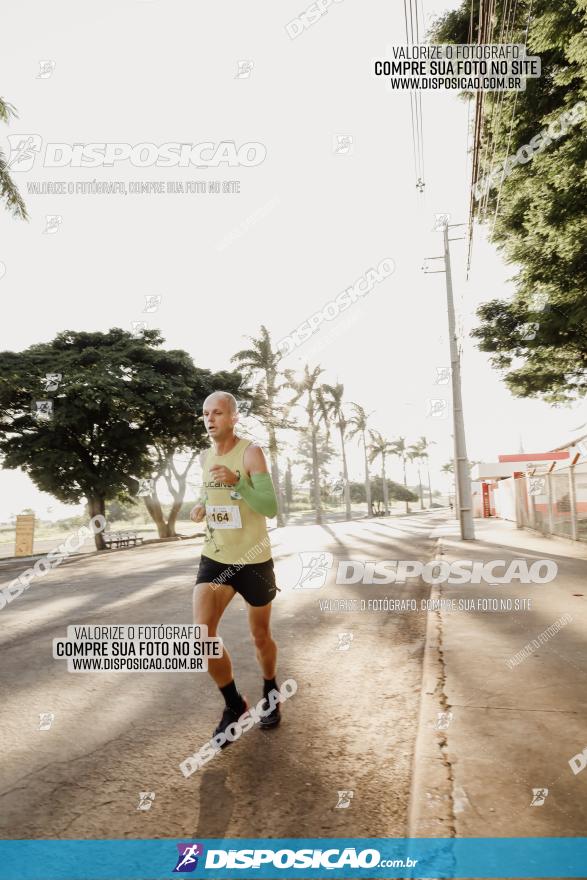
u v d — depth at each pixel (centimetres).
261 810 224
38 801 238
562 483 1332
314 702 345
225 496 295
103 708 350
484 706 304
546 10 827
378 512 7488
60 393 2189
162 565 1245
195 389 2759
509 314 1912
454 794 214
